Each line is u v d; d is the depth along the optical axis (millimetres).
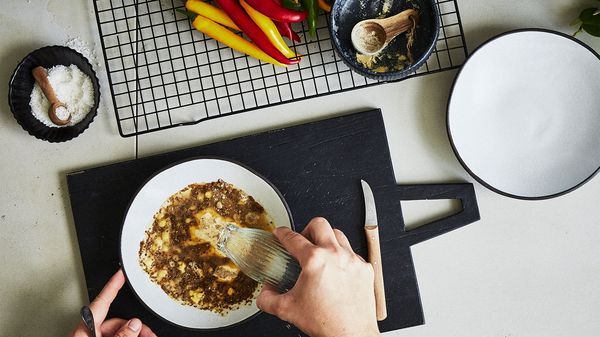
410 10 1144
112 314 1192
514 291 1197
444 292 1199
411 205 1204
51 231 1211
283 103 1194
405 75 1106
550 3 1198
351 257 844
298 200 1201
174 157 1197
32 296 1209
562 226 1198
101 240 1199
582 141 1155
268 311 884
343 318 822
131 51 1212
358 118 1198
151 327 1192
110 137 1213
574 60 1144
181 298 1184
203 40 1209
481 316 1198
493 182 1159
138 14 1210
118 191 1198
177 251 1186
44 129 1182
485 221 1199
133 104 1208
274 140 1201
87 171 1198
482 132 1165
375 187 1199
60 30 1218
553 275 1199
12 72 1215
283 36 1204
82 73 1179
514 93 1163
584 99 1153
